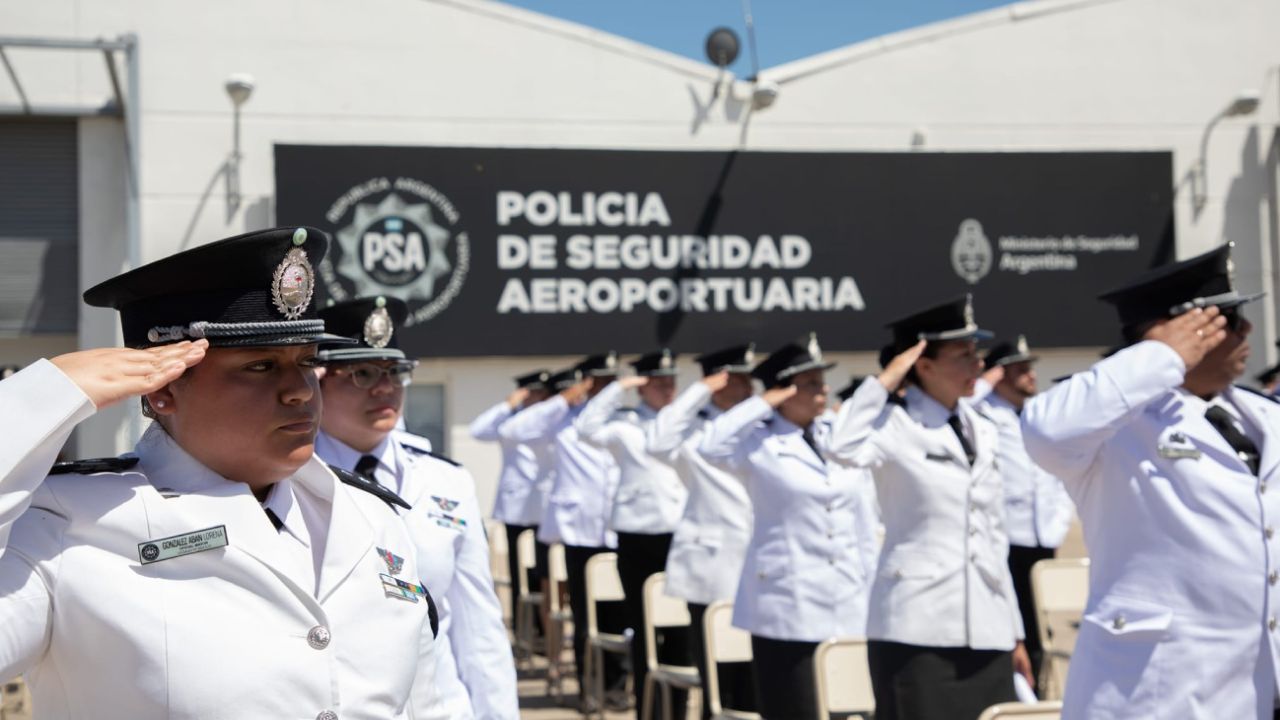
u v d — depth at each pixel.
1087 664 3.04
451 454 12.00
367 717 1.72
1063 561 6.17
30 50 11.62
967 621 4.32
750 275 12.38
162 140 11.70
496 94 12.20
